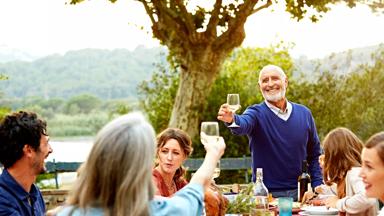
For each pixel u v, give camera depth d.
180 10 8.87
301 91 9.32
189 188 2.15
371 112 9.16
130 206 1.94
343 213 3.77
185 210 2.07
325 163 3.99
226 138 8.83
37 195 3.12
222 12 9.02
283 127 4.81
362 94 9.21
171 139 3.64
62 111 26.09
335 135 3.96
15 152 2.88
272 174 4.85
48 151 3.01
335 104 9.21
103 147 1.96
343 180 3.92
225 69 9.72
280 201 3.64
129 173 1.95
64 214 1.98
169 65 10.18
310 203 4.28
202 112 9.35
